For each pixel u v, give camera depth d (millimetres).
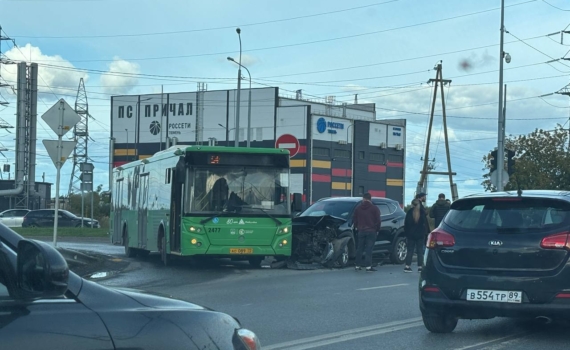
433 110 49656
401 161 88562
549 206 8477
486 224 8609
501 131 35156
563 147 45031
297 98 86500
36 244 3059
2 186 57906
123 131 90500
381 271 18578
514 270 8250
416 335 9125
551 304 8070
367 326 9797
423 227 18156
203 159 17422
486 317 8570
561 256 8117
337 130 82500
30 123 48438
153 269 18359
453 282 8500
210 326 3541
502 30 35906
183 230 17250
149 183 20688
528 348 8273
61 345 2971
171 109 88125
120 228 24406
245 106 84125
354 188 83750
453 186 49156
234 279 16062
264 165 17734
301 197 18484
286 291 13773
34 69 48719
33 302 3047
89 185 28328
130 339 3197
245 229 17438
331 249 18984
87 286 3371
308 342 8617
